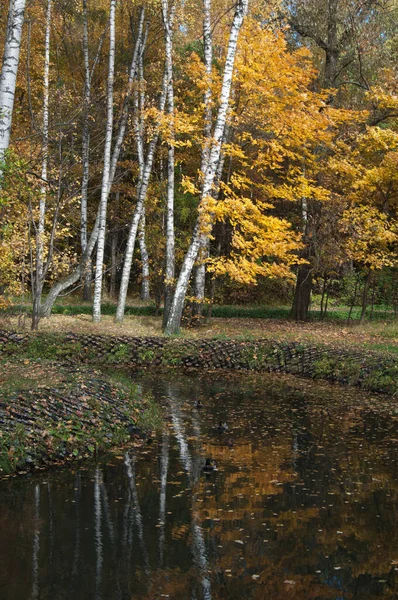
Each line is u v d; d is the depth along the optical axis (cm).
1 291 1797
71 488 632
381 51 2133
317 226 2173
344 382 1340
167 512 567
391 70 2025
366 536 521
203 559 470
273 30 1931
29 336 1495
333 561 472
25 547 486
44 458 710
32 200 1547
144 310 2317
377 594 423
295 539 511
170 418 970
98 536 508
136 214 1911
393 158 1869
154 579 437
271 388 1267
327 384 1329
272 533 523
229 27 1941
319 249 2095
